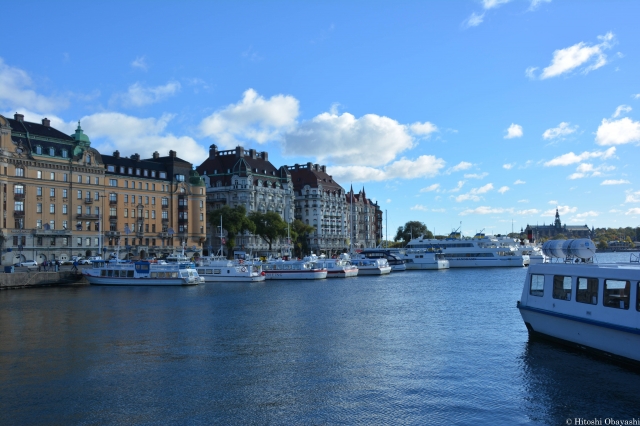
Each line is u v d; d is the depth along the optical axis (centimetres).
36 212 12600
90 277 10306
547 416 2772
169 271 10062
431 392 3123
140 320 5631
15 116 12938
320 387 3216
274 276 11944
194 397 3048
